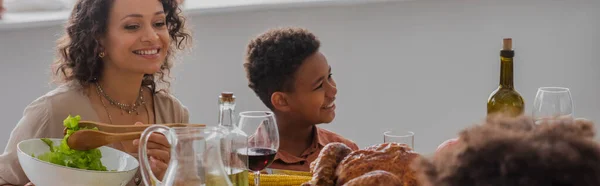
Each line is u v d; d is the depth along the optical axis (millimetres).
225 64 3605
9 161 1772
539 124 663
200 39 3498
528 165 607
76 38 1886
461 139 670
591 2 4230
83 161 1439
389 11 3902
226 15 3551
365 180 1108
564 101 1675
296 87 1964
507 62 1680
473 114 4188
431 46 4027
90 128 1466
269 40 2023
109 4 1845
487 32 4105
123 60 1860
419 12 3967
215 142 1189
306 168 1964
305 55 1965
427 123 4121
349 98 3941
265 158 1484
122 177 1415
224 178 1189
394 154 1242
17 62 3096
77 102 1879
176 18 2086
